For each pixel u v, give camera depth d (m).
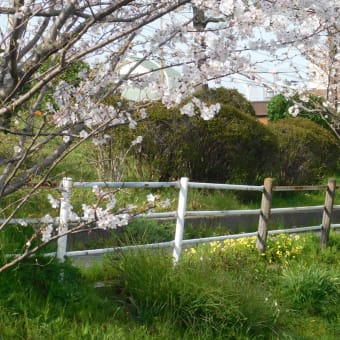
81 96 3.77
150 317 5.51
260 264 7.49
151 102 3.82
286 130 12.73
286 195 12.54
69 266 5.39
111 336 4.88
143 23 3.16
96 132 3.60
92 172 9.73
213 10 3.46
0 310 4.73
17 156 3.66
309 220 11.37
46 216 4.49
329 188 9.22
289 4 3.52
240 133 10.53
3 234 5.08
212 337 5.48
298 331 6.23
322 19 3.74
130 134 9.71
